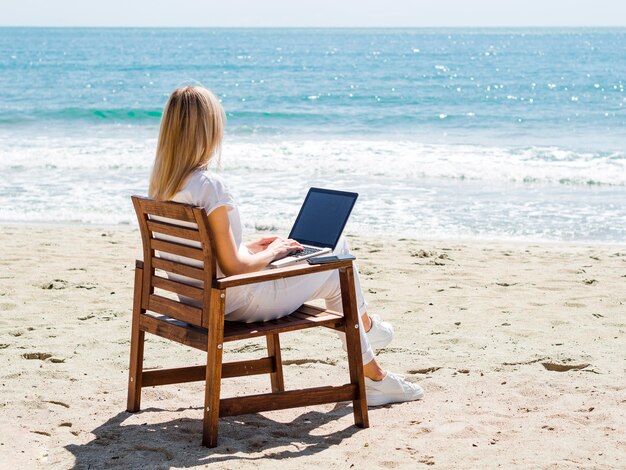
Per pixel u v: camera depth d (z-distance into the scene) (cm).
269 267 341
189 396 403
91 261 748
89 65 6206
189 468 306
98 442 338
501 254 821
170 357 465
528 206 1151
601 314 573
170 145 330
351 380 360
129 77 4797
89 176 1366
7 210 1086
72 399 390
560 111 2630
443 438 343
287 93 3491
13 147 1691
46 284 644
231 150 1662
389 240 899
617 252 838
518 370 446
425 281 687
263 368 400
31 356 465
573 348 487
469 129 2200
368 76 4828
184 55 8350
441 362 460
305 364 457
